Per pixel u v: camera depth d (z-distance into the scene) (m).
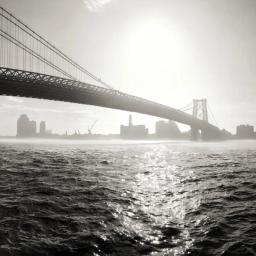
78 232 7.32
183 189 13.45
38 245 6.48
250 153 45.28
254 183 14.84
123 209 9.62
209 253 6.21
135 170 21.09
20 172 17.75
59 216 8.61
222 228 7.70
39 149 50.31
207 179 16.62
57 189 12.62
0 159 26.48
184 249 6.40
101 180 15.75
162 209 9.70
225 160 30.84
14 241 6.67
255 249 6.40
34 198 10.76
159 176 18.09
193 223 8.14
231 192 12.57
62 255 6.06
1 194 11.35
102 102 63.31
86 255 6.07
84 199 10.90
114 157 33.72
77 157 31.98
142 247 6.48
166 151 52.62
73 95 55.09
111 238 6.95
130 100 70.62
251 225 7.96
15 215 8.61
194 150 57.47
